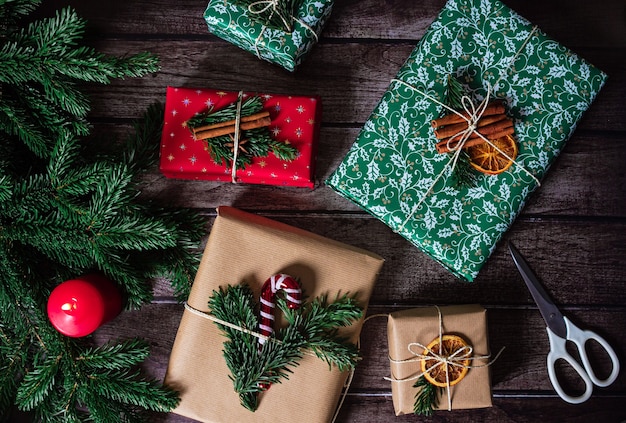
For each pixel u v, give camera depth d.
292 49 0.91
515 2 0.99
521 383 1.00
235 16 0.90
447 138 0.90
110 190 0.83
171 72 0.99
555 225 0.99
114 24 0.99
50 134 0.89
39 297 0.87
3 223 0.85
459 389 0.92
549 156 0.91
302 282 0.88
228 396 0.89
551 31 0.99
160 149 0.92
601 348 1.00
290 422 0.89
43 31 0.86
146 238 0.85
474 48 0.91
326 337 0.88
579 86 0.91
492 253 0.96
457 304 0.99
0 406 0.88
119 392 0.88
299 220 0.99
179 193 0.99
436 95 0.91
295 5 0.90
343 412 1.00
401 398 0.92
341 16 0.99
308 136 0.91
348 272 0.88
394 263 0.99
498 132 0.89
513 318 0.99
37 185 0.84
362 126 0.99
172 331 1.00
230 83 0.99
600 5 0.99
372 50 0.99
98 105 0.99
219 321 0.86
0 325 0.89
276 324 0.88
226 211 0.90
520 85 0.91
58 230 0.83
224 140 0.89
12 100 0.87
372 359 0.99
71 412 0.87
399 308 0.99
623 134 0.99
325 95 0.99
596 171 0.99
